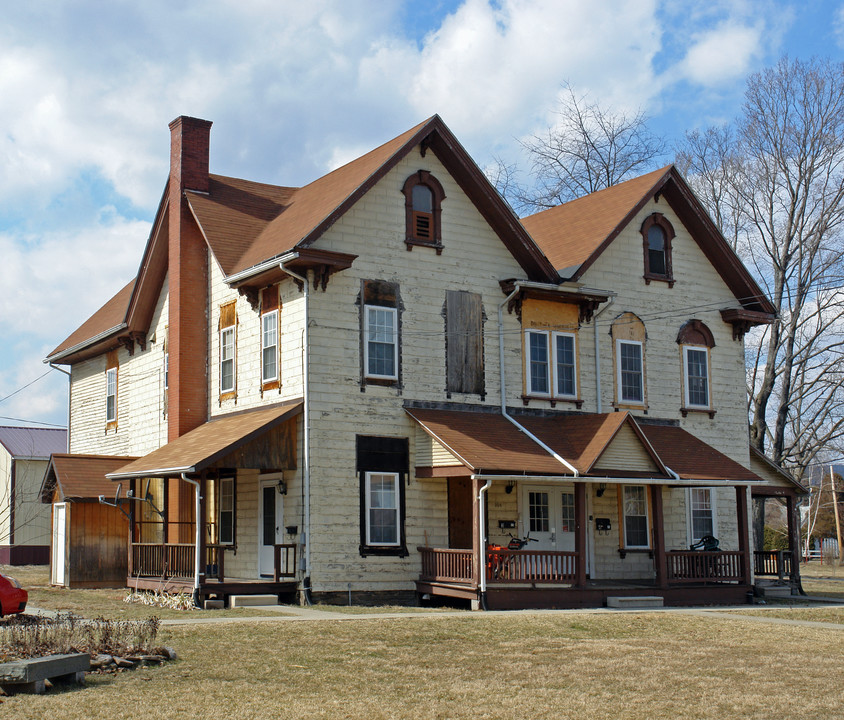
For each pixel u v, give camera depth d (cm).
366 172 2647
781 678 1541
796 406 4981
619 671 1574
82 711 1227
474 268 2797
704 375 3203
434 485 2634
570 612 2302
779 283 4431
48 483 3188
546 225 3391
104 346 3644
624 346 3044
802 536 6606
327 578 2444
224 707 1272
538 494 2811
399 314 2653
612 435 2561
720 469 2839
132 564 2739
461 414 2680
